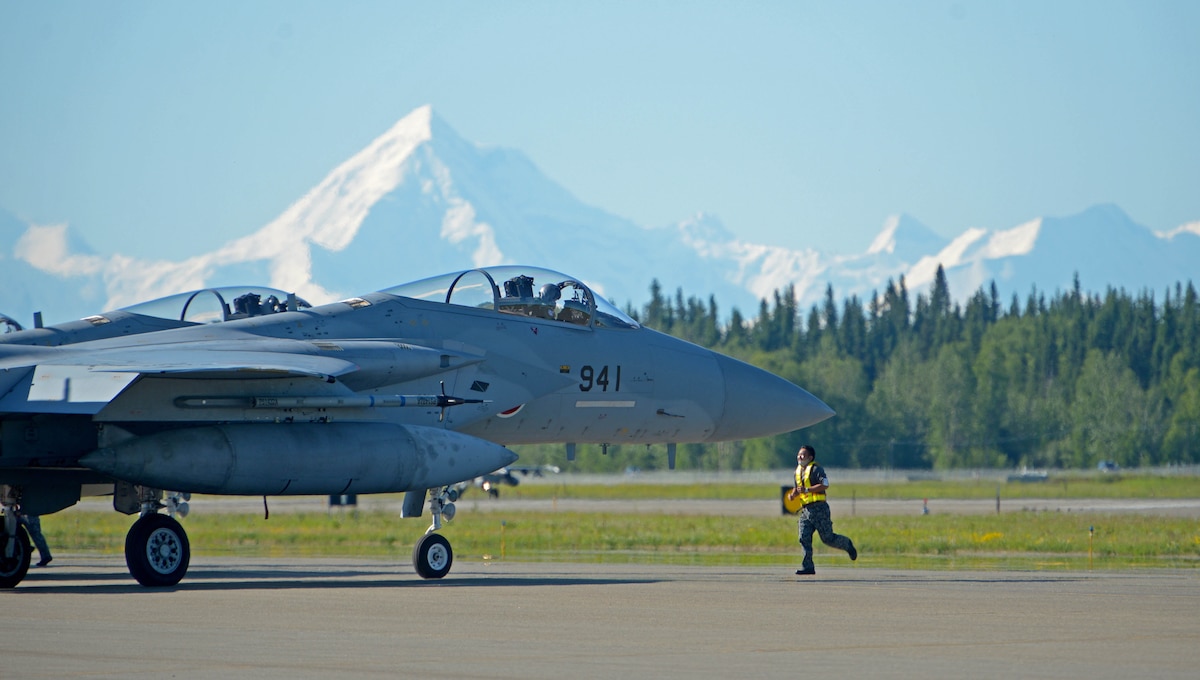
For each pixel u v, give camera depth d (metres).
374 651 30.69
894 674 27.53
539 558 75.69
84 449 51.00
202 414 49.16
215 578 57.03
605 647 31.34
